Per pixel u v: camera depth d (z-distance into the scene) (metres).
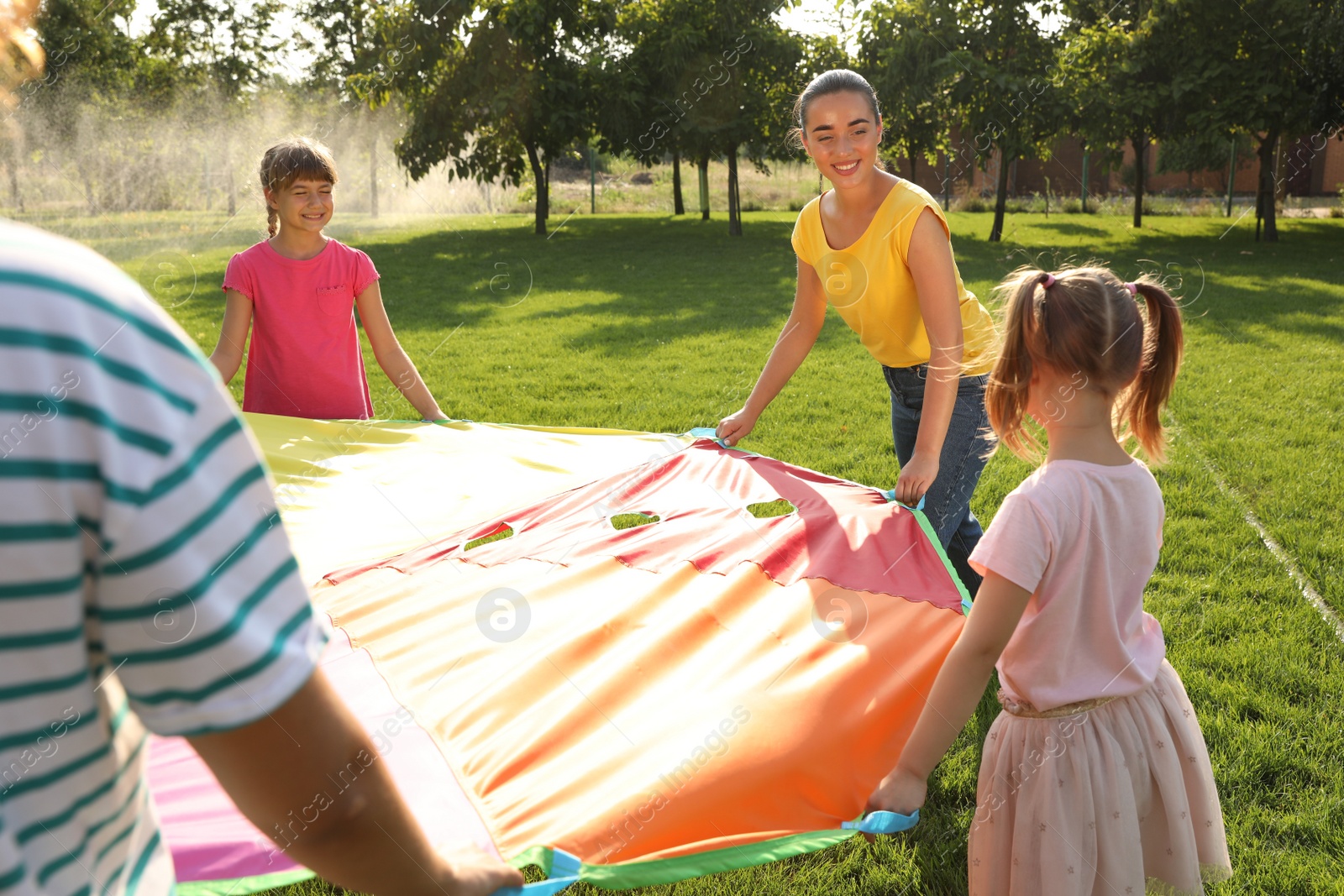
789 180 37.38
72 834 0.70
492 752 2.04
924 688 2.19
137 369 0.64
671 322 10.59
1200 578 4.00
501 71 20.20
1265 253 16.98
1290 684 3.18
